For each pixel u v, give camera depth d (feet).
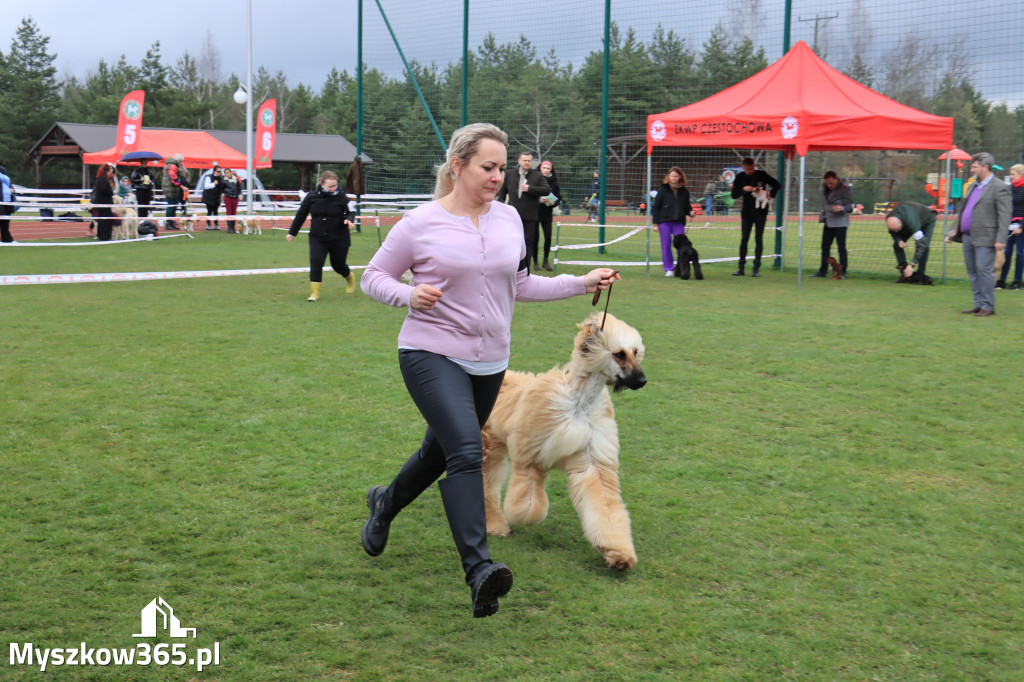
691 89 54.80
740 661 9.55
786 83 41.88
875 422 18.99
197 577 11.36
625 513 12.12
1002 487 15.17
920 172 55.57
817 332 29.37
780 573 11.78
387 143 69.56
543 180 41.96
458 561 12.08
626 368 11.78
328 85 276.41
